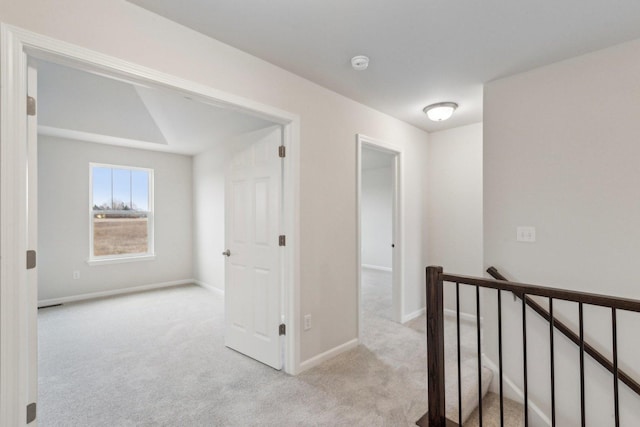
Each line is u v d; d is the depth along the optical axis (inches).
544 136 90.0
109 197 191.5
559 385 86.6
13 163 51.7
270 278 102.2
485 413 88.4
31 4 53.3
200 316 152.8
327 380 94.4
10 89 51.2
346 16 69.2
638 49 76.4
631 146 77.0
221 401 83.9
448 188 154.9
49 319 147.8
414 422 75.5
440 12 67.5
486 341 101.6
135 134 175.9
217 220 200.1
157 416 77.9
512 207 95.3
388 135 134.6
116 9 62.7
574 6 65.0
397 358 109.1
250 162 109.3
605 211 80.4
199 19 70.3
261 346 105.1
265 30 74.4
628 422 77.1
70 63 59.2
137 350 115.0
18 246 52.4
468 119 139.8
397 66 91.8
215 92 78.0
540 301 90.0
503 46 80.8
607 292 79.7
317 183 104.7
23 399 53.0
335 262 111.3
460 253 150.9
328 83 103.6
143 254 204.8
